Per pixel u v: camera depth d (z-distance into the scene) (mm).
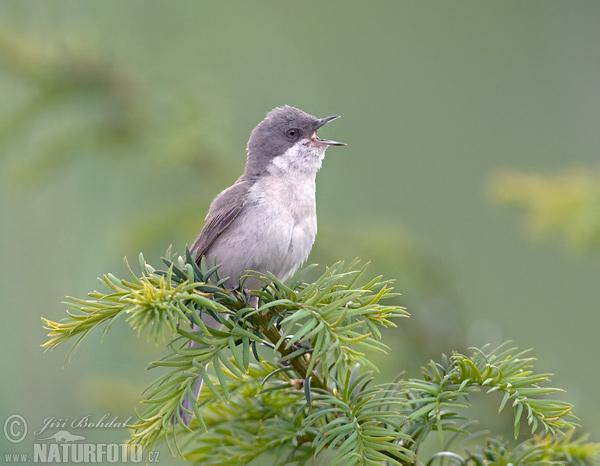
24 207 12195
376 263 10789
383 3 18219
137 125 11531
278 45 14875
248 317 5875
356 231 11211
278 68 14234
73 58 11430
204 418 6070
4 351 11398
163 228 11375
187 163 11625
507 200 9906
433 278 10633
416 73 18359
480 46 18625
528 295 15367
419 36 18641
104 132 11602
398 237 11000
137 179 12367
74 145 11602
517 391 5188
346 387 5332
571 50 18688
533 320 15094
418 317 9938
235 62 13688
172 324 4891
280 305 5652
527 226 9695
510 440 8211
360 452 4988
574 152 18031
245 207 8953
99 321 5203
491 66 18656
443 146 17766
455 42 18453
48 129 11625
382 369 9391
